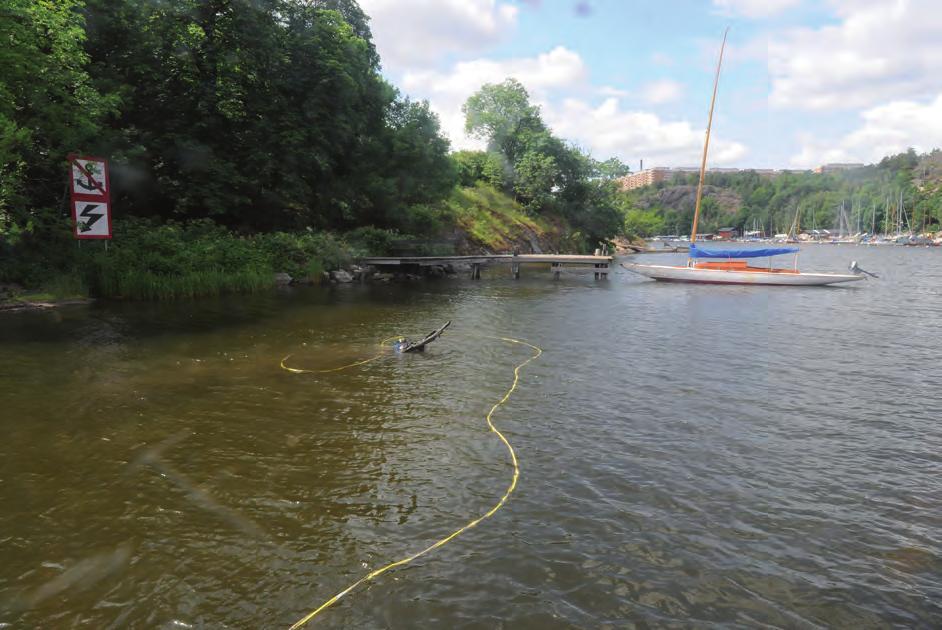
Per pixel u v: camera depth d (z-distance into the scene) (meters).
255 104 29.33
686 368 11.49
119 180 25.19
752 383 10.37
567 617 3.93
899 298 25.53
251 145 29.19
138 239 21.72
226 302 19.66
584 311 20.25
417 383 9.98
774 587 4.34
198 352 11.94
